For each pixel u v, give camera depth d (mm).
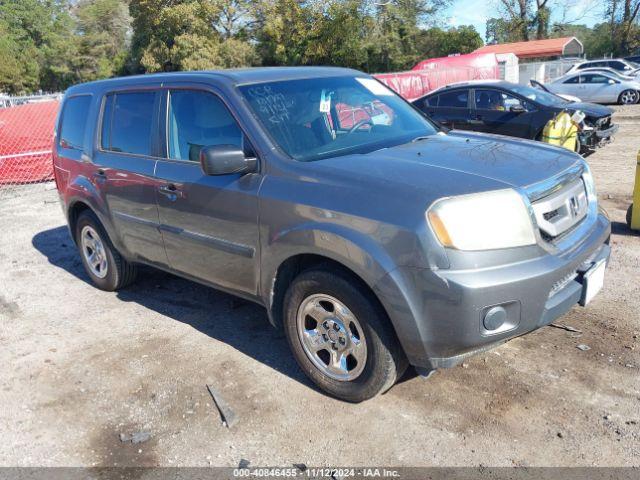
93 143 5258
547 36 55625
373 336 3289
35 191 11031
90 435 3488
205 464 3176
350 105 4371
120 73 65000
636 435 3160
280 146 3766
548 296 3139
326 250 3322
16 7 67062
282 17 43406
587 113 11367
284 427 3436
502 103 11906
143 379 4051
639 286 5059
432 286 2982
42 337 4805
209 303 5289
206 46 42156
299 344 3719
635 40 54250
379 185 3234
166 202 4402
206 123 4164
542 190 3264
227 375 4031
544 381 3697
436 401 3568
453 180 3199
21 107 11648
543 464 3008
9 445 3438
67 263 6742
